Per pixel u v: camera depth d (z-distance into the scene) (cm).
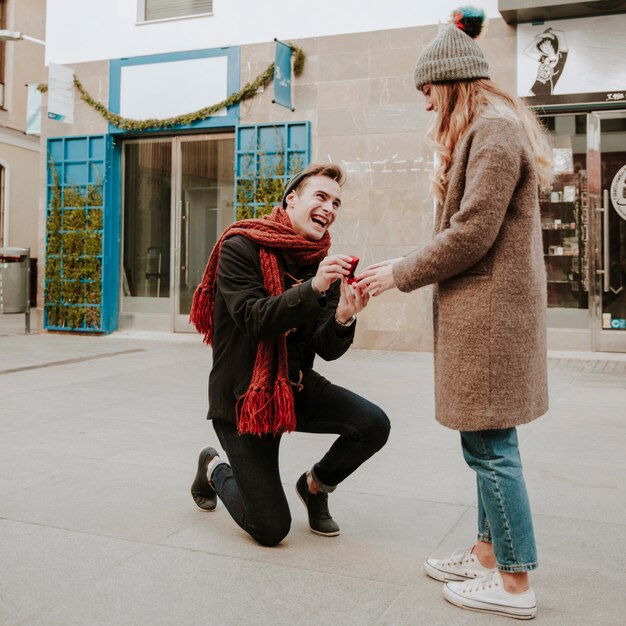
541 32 866
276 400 268
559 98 863
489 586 230
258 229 279
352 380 700
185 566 262
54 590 241
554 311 905
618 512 326
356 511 328
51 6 1120
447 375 226
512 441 229
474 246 212
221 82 1023
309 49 970
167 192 1109
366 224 942
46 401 582
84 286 1118
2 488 354
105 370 757
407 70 923
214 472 307
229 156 1063
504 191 212
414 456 425
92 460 408
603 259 883
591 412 552
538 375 228
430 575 254
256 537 279
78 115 1114
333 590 244
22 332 1167
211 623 219
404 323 930
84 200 1113
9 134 1816
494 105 224
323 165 290
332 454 291
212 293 291
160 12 1072
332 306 294
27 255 1138
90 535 292
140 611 226
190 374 736
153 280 1130
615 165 871
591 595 241
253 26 1005
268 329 257
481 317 220
